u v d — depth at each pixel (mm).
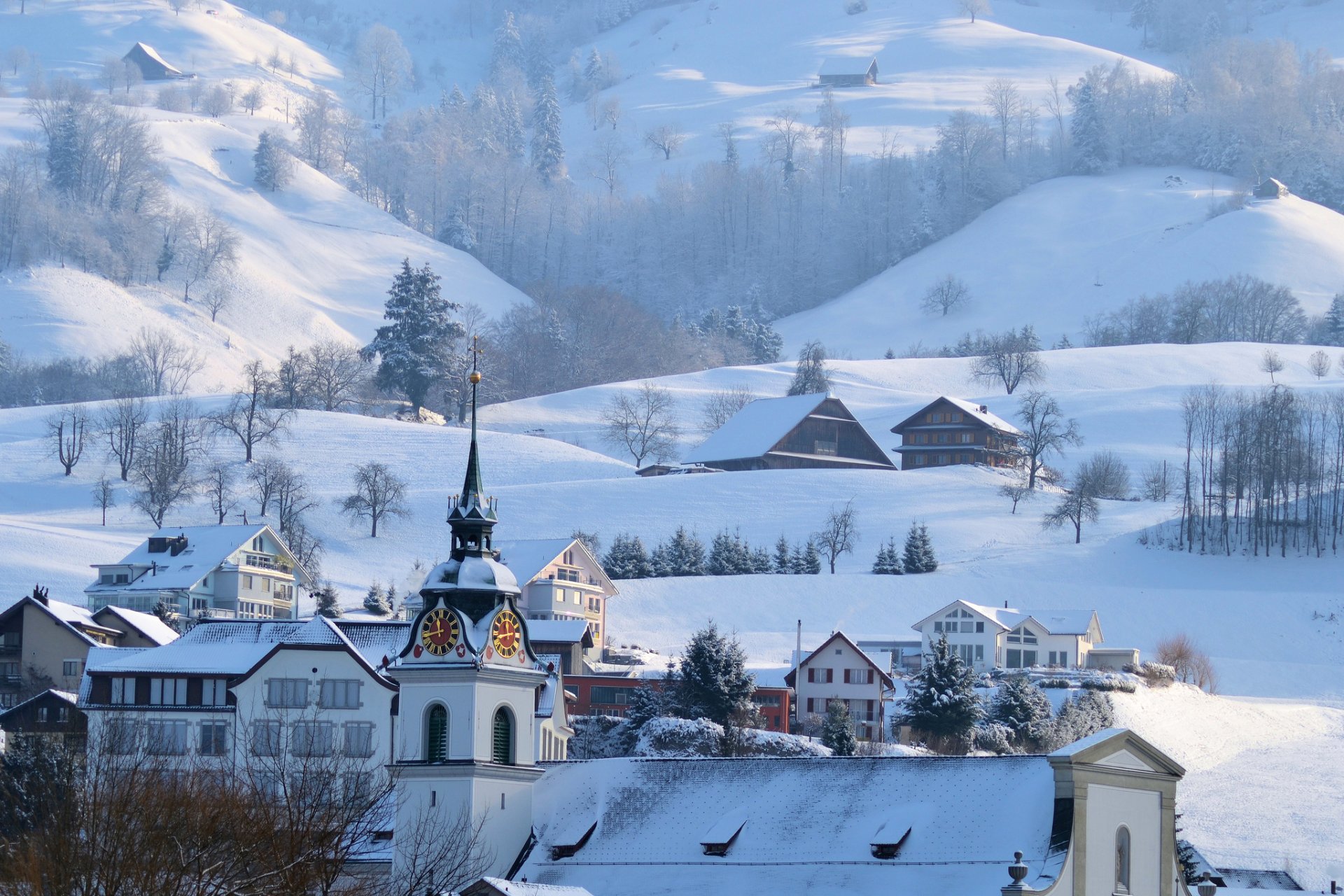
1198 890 166125
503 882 138125
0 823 146500
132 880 105375
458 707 164875
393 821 167625
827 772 164375
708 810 164750
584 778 172500
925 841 152500
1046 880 144000
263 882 107562
